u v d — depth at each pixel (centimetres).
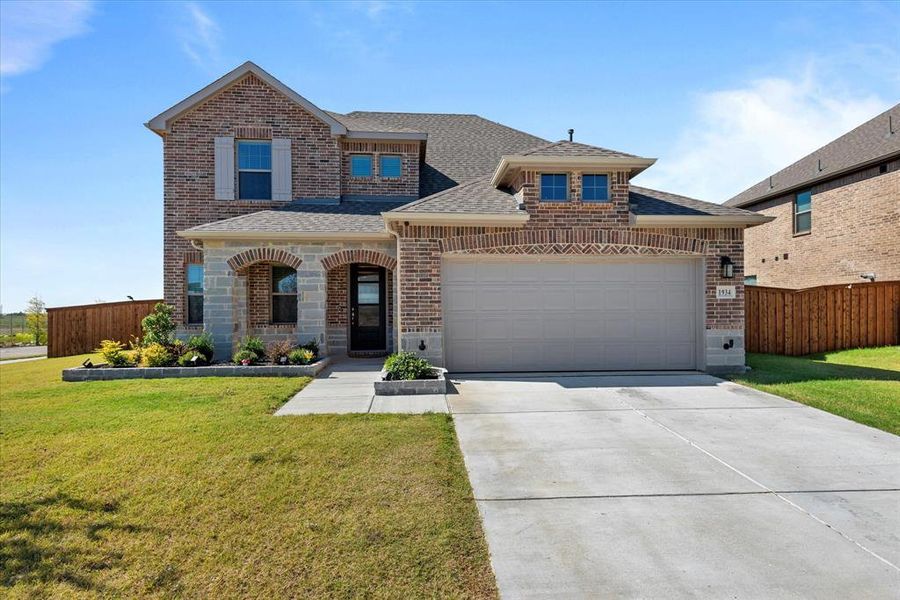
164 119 1379
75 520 404
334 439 600
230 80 1393
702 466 525
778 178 2159
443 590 314
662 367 1103
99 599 306
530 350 1088
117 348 1106
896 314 1467
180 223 1398
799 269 1923
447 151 1750
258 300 1364
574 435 632
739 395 855
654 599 305
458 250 1045
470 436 627
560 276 1092
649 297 1102
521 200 1077
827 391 860
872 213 1600
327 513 414
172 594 311
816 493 458
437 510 420
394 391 865
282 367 1034
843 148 1861
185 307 1393
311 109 1413
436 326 1041
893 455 555
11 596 310
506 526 397
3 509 423
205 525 395
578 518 411
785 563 344
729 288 1080
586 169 1066
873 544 368
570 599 306
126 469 509
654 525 399
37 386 939
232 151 1408
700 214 1062
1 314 3459
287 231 1185
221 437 607
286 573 331
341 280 1396
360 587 317
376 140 1463
